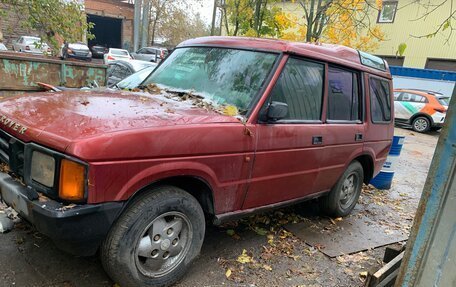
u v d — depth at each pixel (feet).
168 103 10.21
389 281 9.55
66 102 9.41
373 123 15.44
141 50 88.63
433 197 5.64
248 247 12.10
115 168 7.41
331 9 27.27
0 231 10.80
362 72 14.60
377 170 16.94
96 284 9.14
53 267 9.60
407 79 61.82
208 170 9.11
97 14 118.62
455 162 5.34
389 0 70.59
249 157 9.99
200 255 11.19
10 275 9.05
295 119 11.51
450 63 67.77
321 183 13.53
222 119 9.53
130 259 8.25
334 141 13.06
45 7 28.91
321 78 12.54
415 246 5.95
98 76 24.56
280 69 10.89
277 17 27.91
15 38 61.98
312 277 10.89
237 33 29.19
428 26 68.18
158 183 8.82
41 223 7.29
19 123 8.21
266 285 10.13
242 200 10.47
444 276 5.59
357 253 12.88
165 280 9.14
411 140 45.75
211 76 11.55
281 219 14.90
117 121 8.00
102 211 7.41
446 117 5.39
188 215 9.24
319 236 13.75
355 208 17.72
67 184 7.18
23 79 21.43
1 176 8.57
